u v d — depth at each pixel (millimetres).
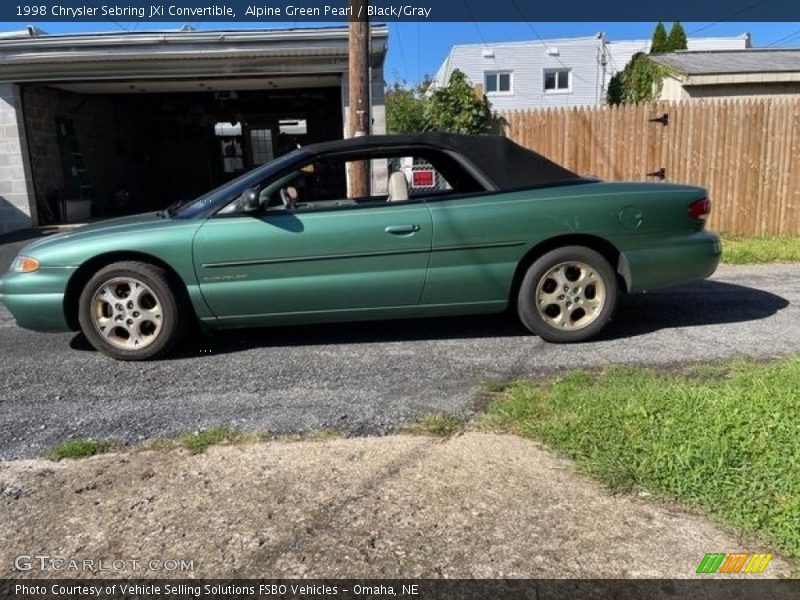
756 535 2443
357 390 3990
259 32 11852
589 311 4812
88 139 15383
